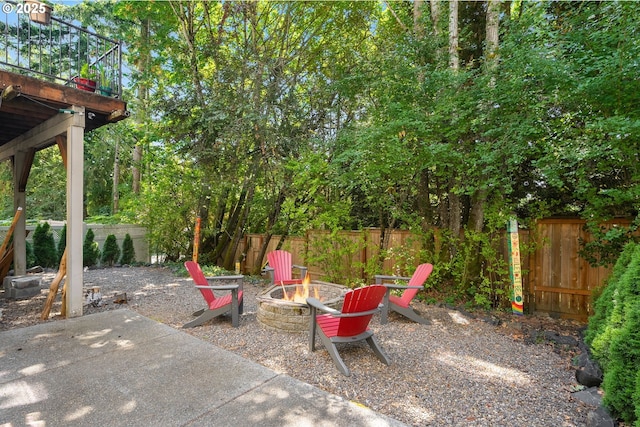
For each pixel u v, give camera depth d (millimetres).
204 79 7738
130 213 10203
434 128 4969
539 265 5012
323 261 6770
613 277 3113
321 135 7566
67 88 4203
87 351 3166
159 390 2455
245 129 6855
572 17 4344
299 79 7871
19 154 5844
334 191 7074
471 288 5172
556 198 5184
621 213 4281
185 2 7609
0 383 2533
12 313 4426
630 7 3406
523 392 2596
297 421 2096
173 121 7422
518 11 5922
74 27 4441
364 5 7566
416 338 3803
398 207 5996
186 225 9125
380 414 2213
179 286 6449
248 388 2508
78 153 4324
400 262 6047
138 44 8984
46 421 2059
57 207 14891
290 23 7863
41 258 8141
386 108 5398
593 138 3777
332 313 2947
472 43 6629
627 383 2041
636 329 2049
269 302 3959
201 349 3258
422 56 5523
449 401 2434
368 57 6598
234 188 8172
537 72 4047
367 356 3232
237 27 7895
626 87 3533
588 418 2150
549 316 4855
